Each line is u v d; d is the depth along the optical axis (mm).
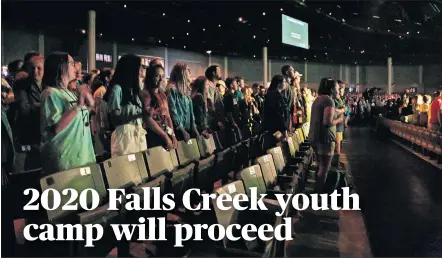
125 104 3418
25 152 3295
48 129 2635
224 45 28219
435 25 29797
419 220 4434
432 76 37750
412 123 13594
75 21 18031
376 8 27547
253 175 2982
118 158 2941
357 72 39469
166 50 25766
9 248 2295
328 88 4793
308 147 5969
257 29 25188
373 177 7078
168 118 3941
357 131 18312
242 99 7137
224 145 5992
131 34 22516
